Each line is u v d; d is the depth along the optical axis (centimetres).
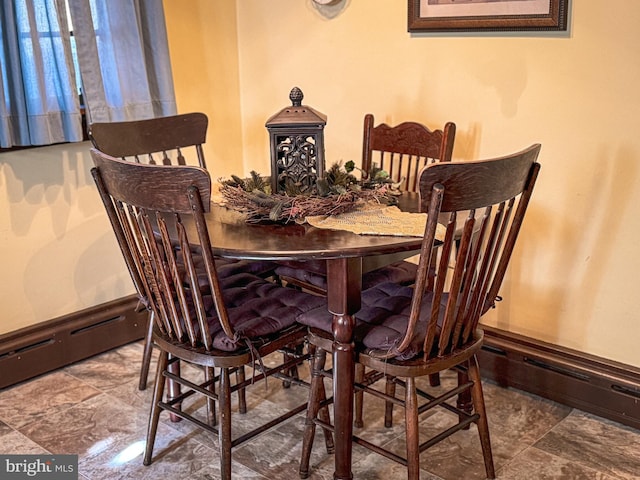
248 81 355
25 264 289
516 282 280
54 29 268
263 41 343
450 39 278
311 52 326
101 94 285
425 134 274
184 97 336
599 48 240
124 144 265
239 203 228
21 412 269
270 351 212
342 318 202
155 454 243
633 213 244
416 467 203
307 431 225
